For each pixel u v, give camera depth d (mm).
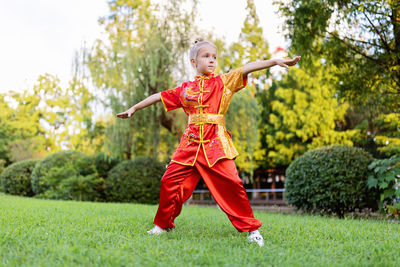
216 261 1781
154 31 8820
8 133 19125
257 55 12781
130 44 8836
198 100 2561
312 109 13117
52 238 2182
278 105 14047
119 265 1664
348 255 2080
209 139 2508
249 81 9852
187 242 2244
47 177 9477
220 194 2434
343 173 5715
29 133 19828
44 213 3703
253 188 17609
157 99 2781
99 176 10039
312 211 6191
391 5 4957
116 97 8859
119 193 9070
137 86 9062
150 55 8688
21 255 1804
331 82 6719
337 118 13672
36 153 16859
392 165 5348
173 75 8938
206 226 3234
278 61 2471
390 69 5480
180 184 2547
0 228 2438
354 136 12906
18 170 10656
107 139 9242
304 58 6609
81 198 9203
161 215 2605
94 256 1788
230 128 9234
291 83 14945
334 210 5906
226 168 2424
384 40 5531
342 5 5680
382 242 2500
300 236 2695
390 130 11617
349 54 6250
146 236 2451
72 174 9484
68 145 20969
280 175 17688
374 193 5660
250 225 2357
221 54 9211
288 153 14000
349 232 2895
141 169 9203
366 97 6352
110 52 8977
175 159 2562
